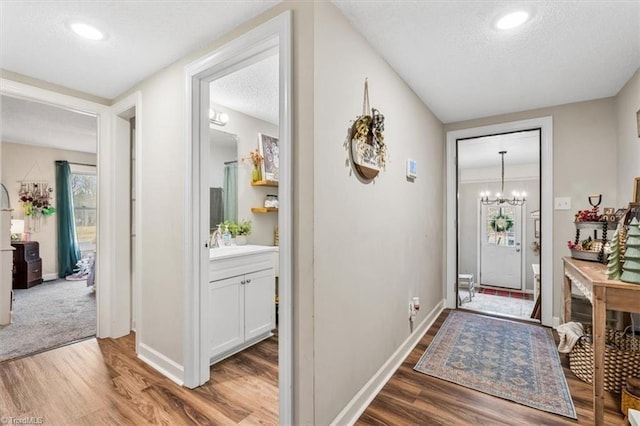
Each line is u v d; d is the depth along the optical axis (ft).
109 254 8.99
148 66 7.07
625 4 4.96
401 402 5.92
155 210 7.34
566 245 9.46
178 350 6.75
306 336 4.62
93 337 9.05
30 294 14.10
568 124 9.44
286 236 4.74
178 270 6.74
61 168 17.98
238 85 8.25
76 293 14.25
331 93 4.91
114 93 8.56
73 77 7.60
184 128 6.57
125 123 9.16
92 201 19.93
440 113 10.32
